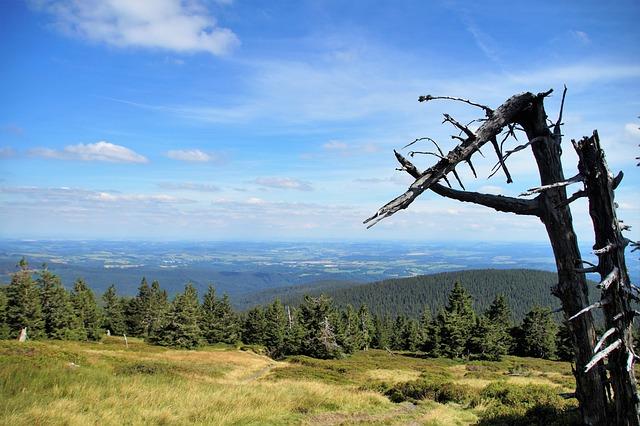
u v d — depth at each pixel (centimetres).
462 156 539
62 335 6284
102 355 2911
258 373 3484
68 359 2302
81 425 1002
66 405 1158
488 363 5356
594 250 489
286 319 8262
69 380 1511
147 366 2484
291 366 3947
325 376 3133
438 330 6919
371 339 9506
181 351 4938
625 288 488
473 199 614
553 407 1270
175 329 6881
